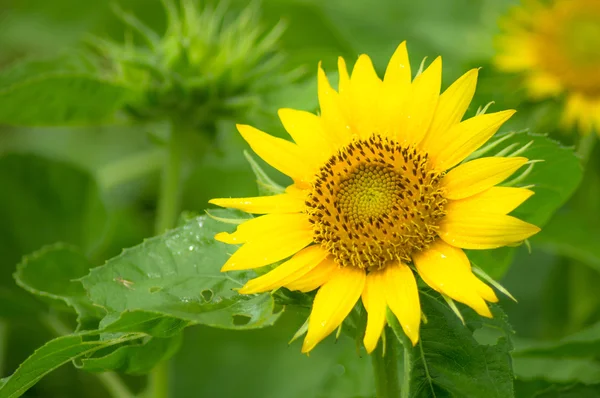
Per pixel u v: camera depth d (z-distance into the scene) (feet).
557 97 4.61
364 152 3.46
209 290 3.48
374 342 3.28
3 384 3.44
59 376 4.89
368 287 3.37
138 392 4.94
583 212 4.50
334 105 3.51
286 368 4.99
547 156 3.60
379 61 5.11
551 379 4.06
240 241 3.43
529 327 4.99
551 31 4.72
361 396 3.98
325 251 3.42
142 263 3.52
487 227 3.35
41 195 4.62
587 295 4.71
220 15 4.39
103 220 4.70
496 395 3.36
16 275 4.01
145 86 4.26
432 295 3.43
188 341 5.06
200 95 4.27
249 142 3.51
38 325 4.39
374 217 3.42
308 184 3.49
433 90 3.46
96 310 3.74
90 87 4.17
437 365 3.38
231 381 4.97
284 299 3.41
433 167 3.44
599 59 4.64
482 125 3.42
